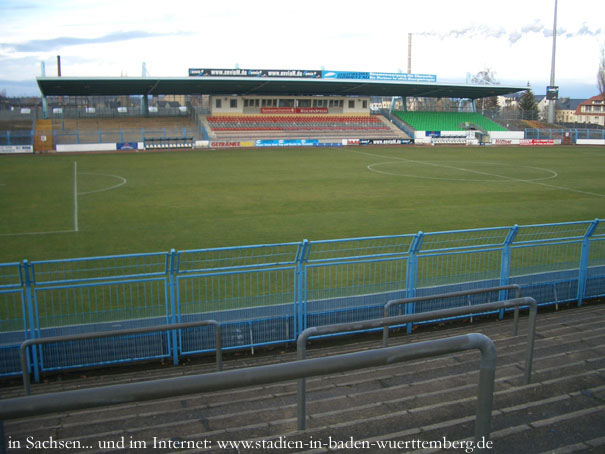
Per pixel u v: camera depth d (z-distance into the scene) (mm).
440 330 9789
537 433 4973
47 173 38562
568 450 4668
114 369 8914
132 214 23578
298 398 5172
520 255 14938
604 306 11555
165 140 60906
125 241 18734
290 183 33531
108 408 6391
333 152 58000
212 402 6496
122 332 7664
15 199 27562
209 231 20219
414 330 10273
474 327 9844
